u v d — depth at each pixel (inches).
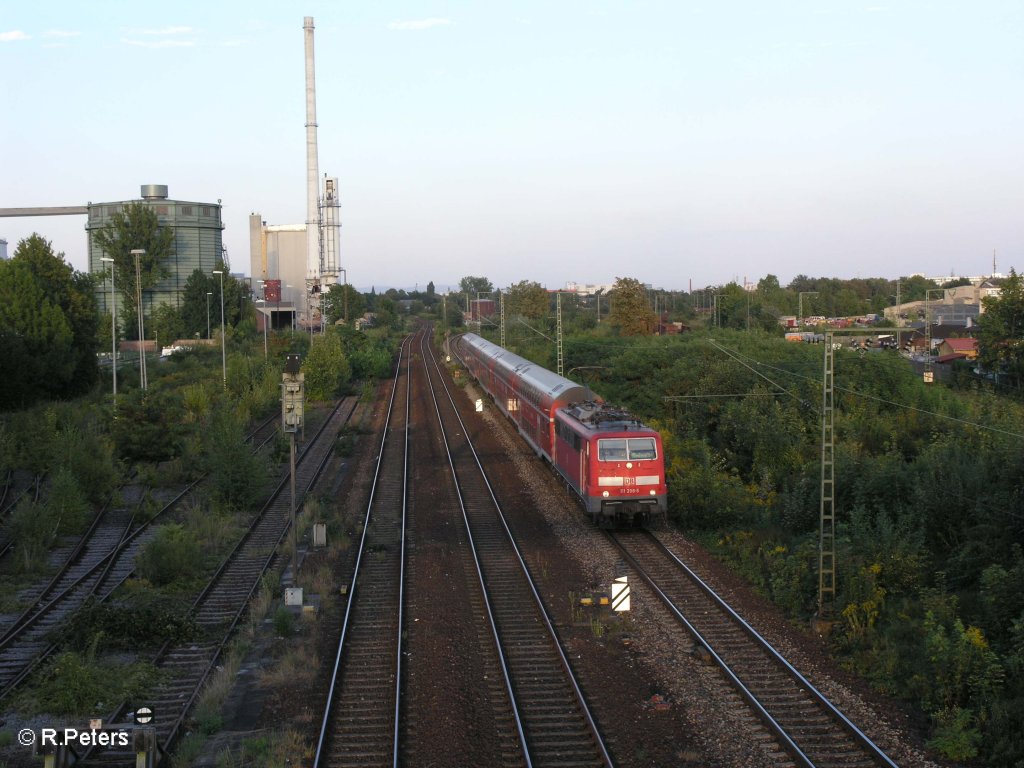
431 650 599.8
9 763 445.7
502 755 454.6
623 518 968.9
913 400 1368.1
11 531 883.4
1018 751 433.7
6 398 1760.6
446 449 1521.9
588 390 1218.0
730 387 1518.2
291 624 638.5
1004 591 594.2
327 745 462.9
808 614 653.3
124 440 1216.2
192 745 457.1
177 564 773.3
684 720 490.3
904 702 509.7
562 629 641.0
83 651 595.2
